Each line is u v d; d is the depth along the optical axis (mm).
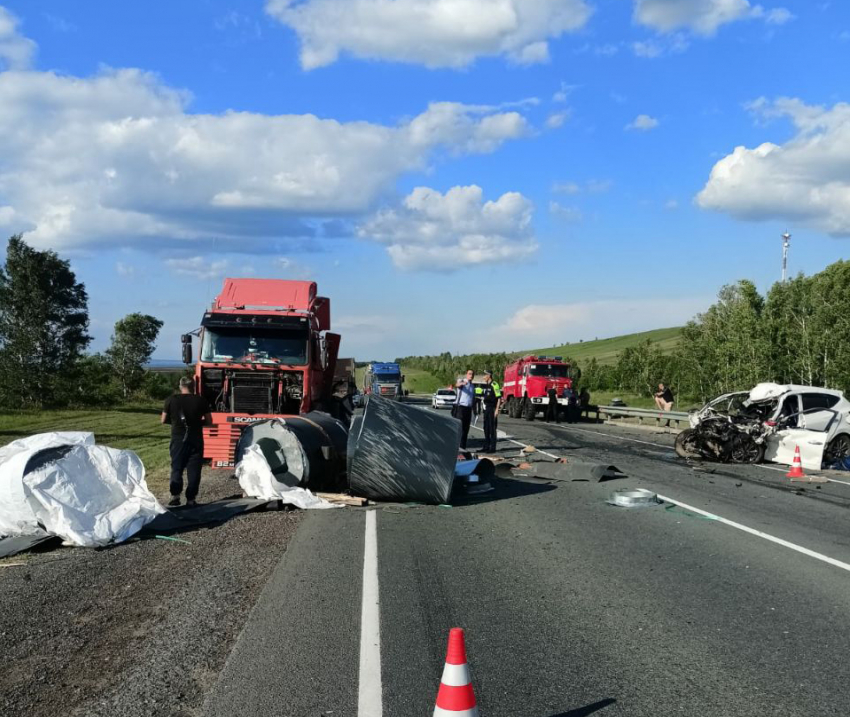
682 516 10703
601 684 4633
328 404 19703
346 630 5590
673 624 5801
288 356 16938
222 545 8703
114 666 4934
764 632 5629
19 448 9359
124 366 55562
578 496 12578
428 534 9312
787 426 18203
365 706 4266
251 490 11750
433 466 11547
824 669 4898
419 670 4816
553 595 6578
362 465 11492
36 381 41625
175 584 6973
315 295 19109
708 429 18453
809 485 14602
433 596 6516
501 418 39656
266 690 4488
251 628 5633
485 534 9320
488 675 4758
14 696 4469
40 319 42438
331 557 8008
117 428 29578
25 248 42906
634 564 7762
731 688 4582
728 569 7570
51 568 7641
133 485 9961
